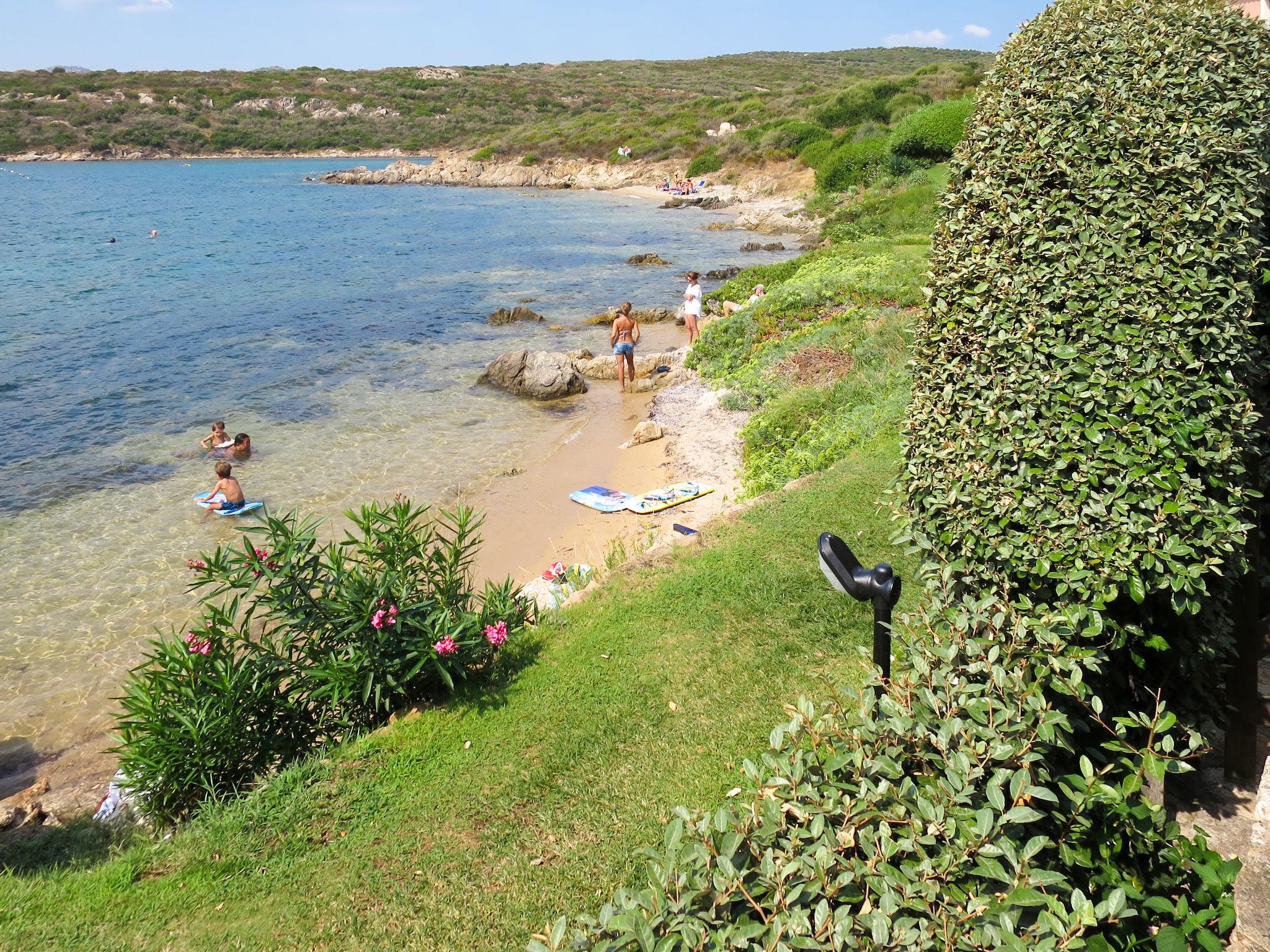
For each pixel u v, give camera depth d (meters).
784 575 7.56
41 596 10.12
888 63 199.00
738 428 15.15
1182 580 3.68
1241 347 3.82
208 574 6.14
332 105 145.00
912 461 4.62
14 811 6.37
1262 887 3.14
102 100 139.62
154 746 5.62
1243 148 3.78
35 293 30.94
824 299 19.38
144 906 4.63
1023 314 4.10
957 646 3.86
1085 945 2.73
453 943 4.23
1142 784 3.59
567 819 5.02
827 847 3.03
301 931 4.38
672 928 2.70
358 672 6.27
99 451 15.03
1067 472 4.01
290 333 24.47
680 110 92.38
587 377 20.06
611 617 7.28
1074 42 4.17
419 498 12.73
